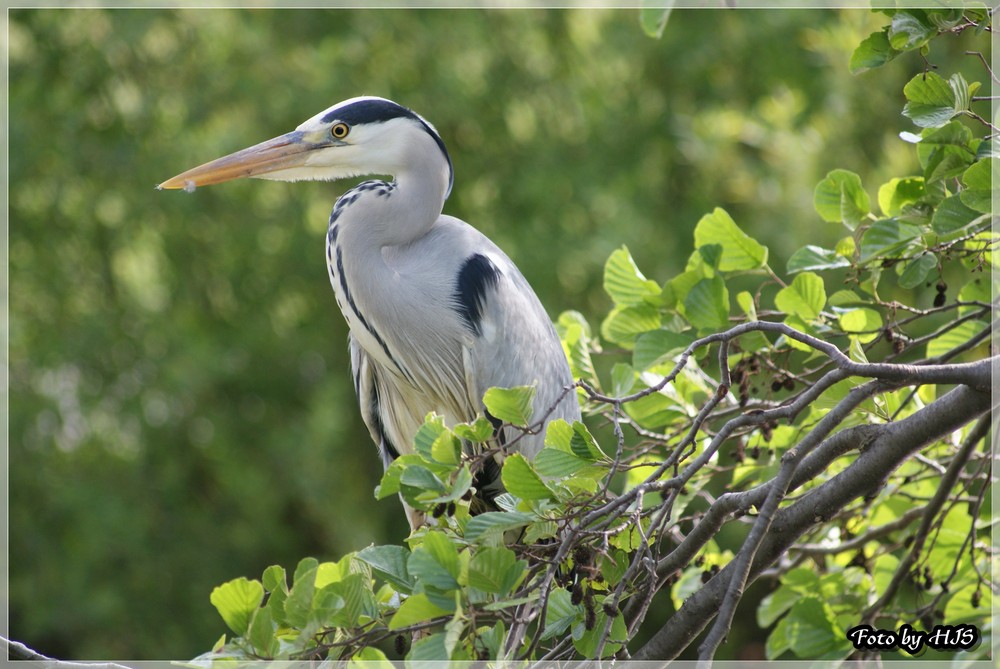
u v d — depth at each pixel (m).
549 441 4.04
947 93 4.17
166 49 14.84
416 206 6.01
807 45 13.52
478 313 6.00
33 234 15.38
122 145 14.55
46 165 14.95
